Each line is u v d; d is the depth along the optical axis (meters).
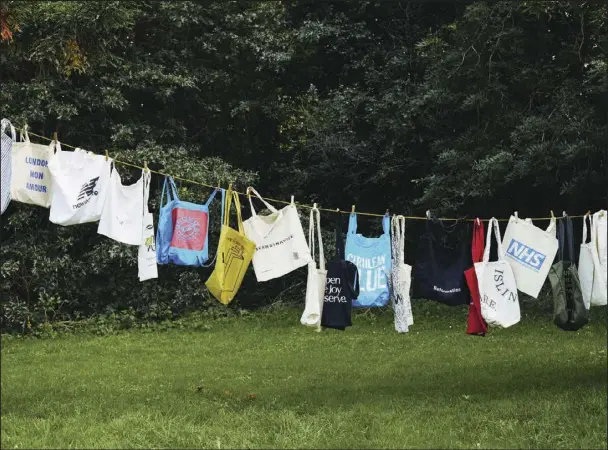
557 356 10.28
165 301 15.40
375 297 7.23
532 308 14.70
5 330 14.10
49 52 13.30
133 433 6.27
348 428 6.37
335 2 17.30
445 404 7.22
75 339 13.27
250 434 6.22
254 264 6.98
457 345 11.63
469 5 14.54
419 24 17.03
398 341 12.18
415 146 16.52
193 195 14.37
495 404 7.10
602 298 7.09
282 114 17.09
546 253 7.06
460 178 14.62
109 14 13.64
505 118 14.39
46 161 6.29
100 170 6.45
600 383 7.96
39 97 13.59
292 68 17.59
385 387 8.18
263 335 13.20
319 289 6.99
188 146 15.95
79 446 5.94
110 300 15.11
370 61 16.91
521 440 5.97
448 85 14.75
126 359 10.80
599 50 14.09
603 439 5.95
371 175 17.11
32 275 14.30
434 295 7.21
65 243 14.30
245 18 16.08
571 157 13.16
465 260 7.23
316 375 9.15
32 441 6.08
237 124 17.50
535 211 15.59
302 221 16.66
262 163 18.19
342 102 16.28
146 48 15.98
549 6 13.25
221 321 14.88
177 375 9.24
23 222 14.26
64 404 7.40
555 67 14.37
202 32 16.28
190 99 16.16
